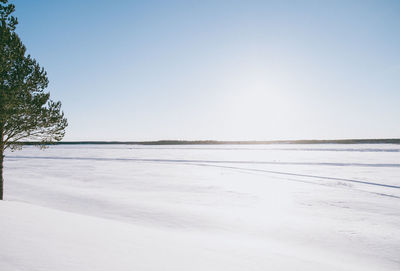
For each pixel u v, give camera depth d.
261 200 15.23
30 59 11.24
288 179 24.22
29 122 11.00
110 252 4.02
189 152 81.12
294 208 13.17
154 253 4.38
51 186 18.19
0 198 10.88
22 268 2.89
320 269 4.95
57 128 11.98
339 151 75.12
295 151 81.06
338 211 12.54
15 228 4.54
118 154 69.50
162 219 10.23
